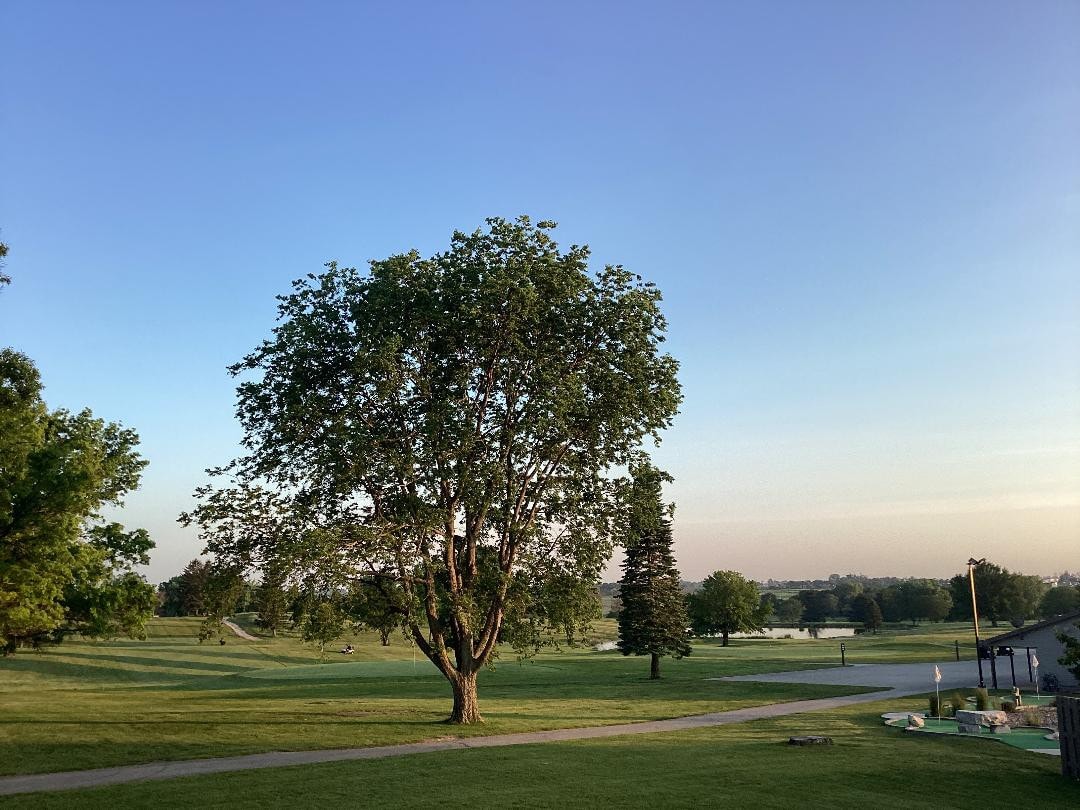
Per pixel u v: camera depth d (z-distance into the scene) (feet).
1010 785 61.05
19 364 81.00
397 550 90.38
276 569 87.04
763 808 50.93
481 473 90.48
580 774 63.46
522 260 96.58
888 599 636.07
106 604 95.04
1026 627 155.63
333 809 50.39
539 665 226.58
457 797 54.03
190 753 76.48
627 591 194.59
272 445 95.81
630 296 99.81
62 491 82.79
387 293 93.50
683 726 103.04
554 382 91.66
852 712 121.39
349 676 182.80
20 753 74.38
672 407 101.86
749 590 379.35
